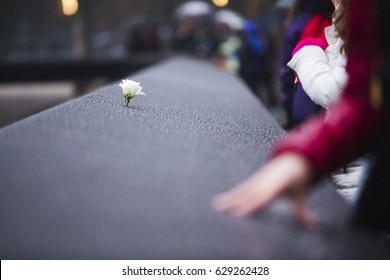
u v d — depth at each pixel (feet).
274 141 11.00
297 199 5.28
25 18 122.83
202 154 9.43
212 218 6.89
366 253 6.06
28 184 7.80
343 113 5.35
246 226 6.67
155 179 8.13
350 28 5.47
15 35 122.42
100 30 131.44
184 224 6.76
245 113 16.11
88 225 6.77
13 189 7.64
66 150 9.15
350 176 10.83
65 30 122.93
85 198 7.43
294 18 14.20
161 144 9.86
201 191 7.73
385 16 5.40
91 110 12.17
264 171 5.36
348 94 5.42
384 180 5.77
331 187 8.04
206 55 53.83
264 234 6.47
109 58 52.80
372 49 5.42
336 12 10.52
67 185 7.79
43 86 66.54
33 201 7.31
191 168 8.66
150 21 74.84
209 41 54.13
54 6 122.52
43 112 11.73
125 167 8.53
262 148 10.16
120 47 100.01
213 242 6.40
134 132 10.50
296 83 13.58
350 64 5.44
